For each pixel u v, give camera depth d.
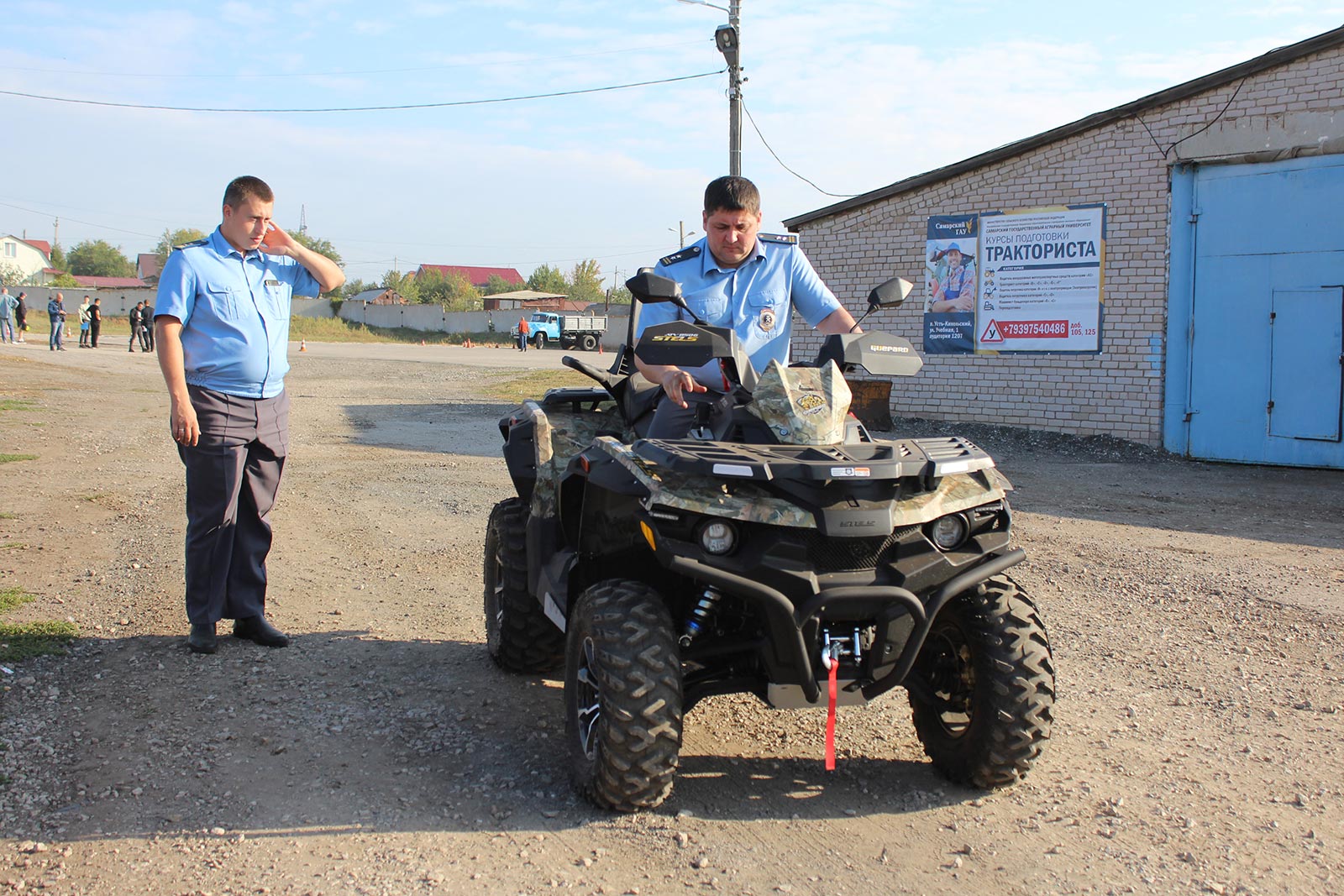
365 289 109.88
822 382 3.90
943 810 3.77
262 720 4.48
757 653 3.73
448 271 120.62
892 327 17.06
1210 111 13.95
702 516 3.44
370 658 5.37
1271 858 3.42
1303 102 13.29
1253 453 13.92
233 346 5.16
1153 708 4.85
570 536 4.34
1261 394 13.82
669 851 3.41
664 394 4.60
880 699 4.95
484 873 3.25
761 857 3.38
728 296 4.64
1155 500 10.66
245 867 3.26
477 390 23.67
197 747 4.17
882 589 3.40
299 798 3.76
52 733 4.25
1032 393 15.84
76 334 47.44
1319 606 6.58
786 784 3.97
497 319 68.25
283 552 7.65
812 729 4.57
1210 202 14.10
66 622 5.70
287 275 5.45
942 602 3.49
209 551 5.29
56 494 9.41
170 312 4.97
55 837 3.43
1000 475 3.87
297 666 5.19
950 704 4.04
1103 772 4.12
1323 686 5.16
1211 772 4.13
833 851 3.44
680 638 3.76
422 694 4.86
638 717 3.46
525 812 3.68
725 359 4.05
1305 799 3.88
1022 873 3.31
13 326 39.41
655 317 4.75
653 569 4.05
